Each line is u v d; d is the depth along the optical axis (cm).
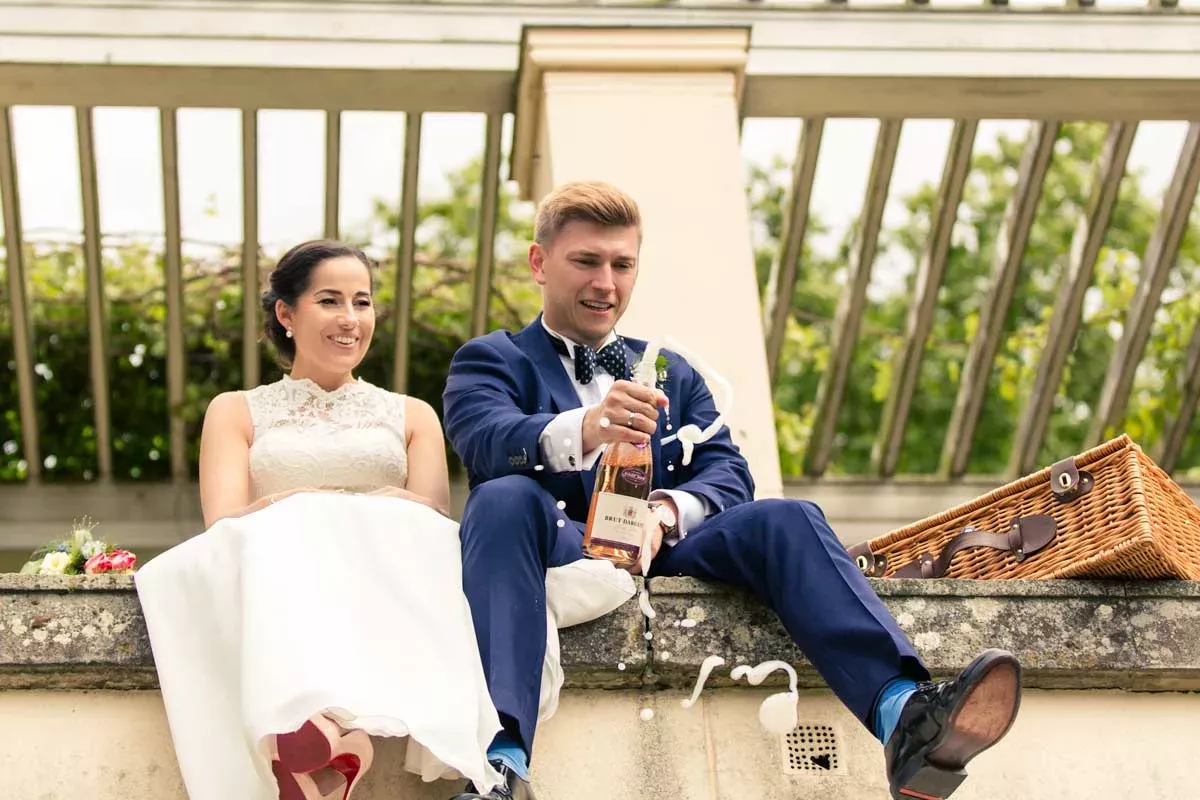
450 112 596
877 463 758
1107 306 817
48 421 727
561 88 563
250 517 282
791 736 299
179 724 267
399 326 698
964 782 299
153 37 562
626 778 292
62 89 571
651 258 533
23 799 279
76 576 290
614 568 292
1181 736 308
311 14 573
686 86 570
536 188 596
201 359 726
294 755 252
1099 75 589
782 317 703
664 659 293
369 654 263
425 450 357
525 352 333
